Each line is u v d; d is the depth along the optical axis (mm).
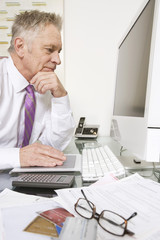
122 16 1243
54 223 263
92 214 277
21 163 546
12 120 843
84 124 1245
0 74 818
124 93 730
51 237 236
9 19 1203
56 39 882
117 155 737
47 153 581
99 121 1317
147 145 425
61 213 289
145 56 480
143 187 378
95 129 1217
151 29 443
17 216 283
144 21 506
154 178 467
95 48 1266
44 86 817
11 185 443
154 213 279
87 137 1194
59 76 1253
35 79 821
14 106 854
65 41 1249
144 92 469
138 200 321
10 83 847
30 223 265
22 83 849
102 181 420
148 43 461
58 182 410
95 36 1256
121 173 483
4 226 259
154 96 417
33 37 828
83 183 446
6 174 533
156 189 367
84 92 1297
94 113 1312
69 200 327
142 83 493
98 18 1240
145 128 431
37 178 440
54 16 890
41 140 1012
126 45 730
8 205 318
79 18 1234
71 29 1241
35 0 1191
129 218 265
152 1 443
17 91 848
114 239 225
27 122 847
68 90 1291
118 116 771
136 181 411
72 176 458
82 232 224
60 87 842
